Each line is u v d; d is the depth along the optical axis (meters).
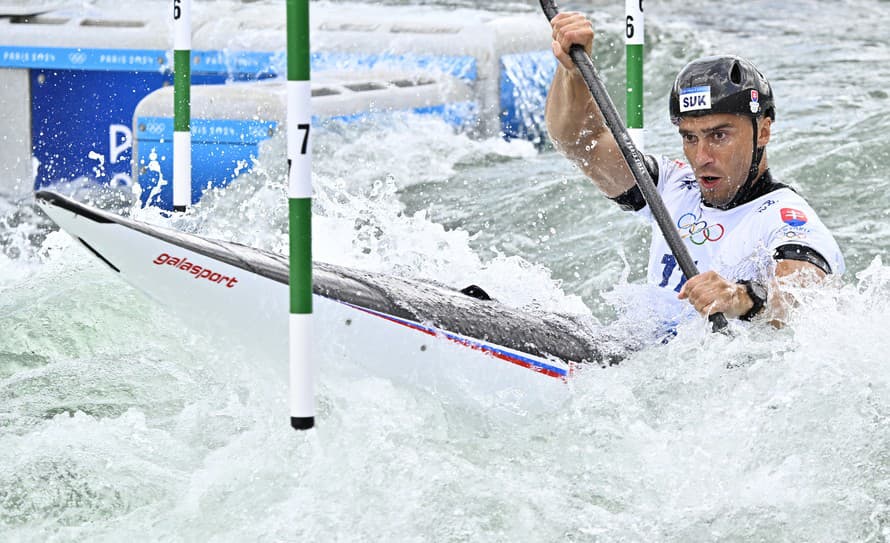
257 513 11.18
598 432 12.49
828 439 11.97
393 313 12.95
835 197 22.81
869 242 20.50
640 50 17.73
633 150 13.53
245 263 12.91
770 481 11.59
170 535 10.92
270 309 12.71
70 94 29.52
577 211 23.88
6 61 29.45
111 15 30.52
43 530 11.00
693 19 44.66
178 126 18.97
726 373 12.74
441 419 12.67
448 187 25.75
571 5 46.31
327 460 11.84
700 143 13.37
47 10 30.81
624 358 13.50
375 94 28.39
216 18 31.50
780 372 12.63
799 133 26.41
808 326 12.84
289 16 10.70
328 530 10.91
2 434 12.59
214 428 12.77
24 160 29.59
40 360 14.77
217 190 24.53
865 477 11.52
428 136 28.80
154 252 12.73
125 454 12.20
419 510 11.15
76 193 28.39
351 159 26.70
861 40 39.81
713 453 12.00
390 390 12.72
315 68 31.67
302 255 10.93
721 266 13.68
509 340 13.27
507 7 43.22
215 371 13.56
